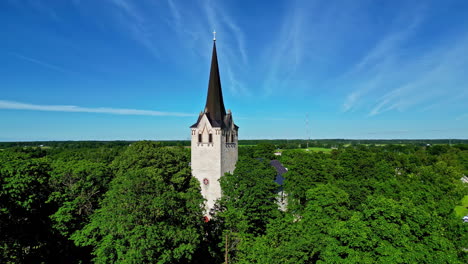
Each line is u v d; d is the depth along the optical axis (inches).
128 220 935.7
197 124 1963.6
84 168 1534.2
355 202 1481.3
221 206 1482.5
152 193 1075.3
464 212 2287.2
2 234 1019.3
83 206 1457.9
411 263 819.4
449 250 909.8
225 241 1242.6
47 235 1200.8
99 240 1170.0
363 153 3063.5
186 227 1109.1
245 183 1429.6
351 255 882.8
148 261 925.2
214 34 1967.3
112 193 1068.5
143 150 2023.9
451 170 2768.2
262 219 1407.5
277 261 845.8
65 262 1325.0
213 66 1974.7
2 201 1004.6
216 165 1881.2
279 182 2241.6
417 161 3688.5
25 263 1110.4
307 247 917.2
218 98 1967.3
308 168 1904.5
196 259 1269.7
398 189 1531.7
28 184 1126.4
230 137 2044.8
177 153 2327.8
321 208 1253.7
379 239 897.5
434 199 1460.4
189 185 1972.2
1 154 1451.8
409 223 958.4
